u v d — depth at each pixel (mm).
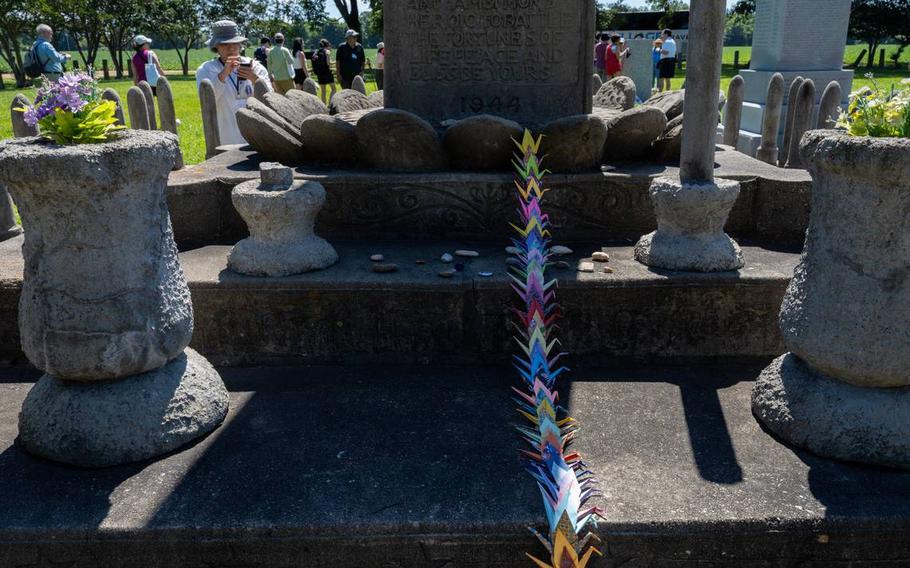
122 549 2131
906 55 39125
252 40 51500
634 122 4133
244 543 2127
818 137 2396
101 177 2270
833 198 2391
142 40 9680
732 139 6344
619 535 2131
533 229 3467
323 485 2303
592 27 4426
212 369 2848
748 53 52531
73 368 2420
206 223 4035
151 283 2500
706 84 3184
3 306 3256
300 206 3262
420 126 3908
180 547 2131
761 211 3992
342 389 3027
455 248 3814
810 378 2564
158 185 2510
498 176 3912
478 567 2158
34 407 2531
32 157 2189
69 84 2363
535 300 3025
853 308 2354
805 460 2439
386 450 2516
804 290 2527
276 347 3277
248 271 3275
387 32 4473
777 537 2145
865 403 2412
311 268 3330
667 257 3303
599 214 3973
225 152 4988
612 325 3244
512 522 2121
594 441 2582
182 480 2344
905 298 2287
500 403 2885
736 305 3213
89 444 2418
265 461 2451
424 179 3930
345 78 15969
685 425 2695
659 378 3121
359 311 3230
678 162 4328
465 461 2438
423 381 3104
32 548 2129
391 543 2133
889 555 2170
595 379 3113
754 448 2521
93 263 2381
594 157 4020
